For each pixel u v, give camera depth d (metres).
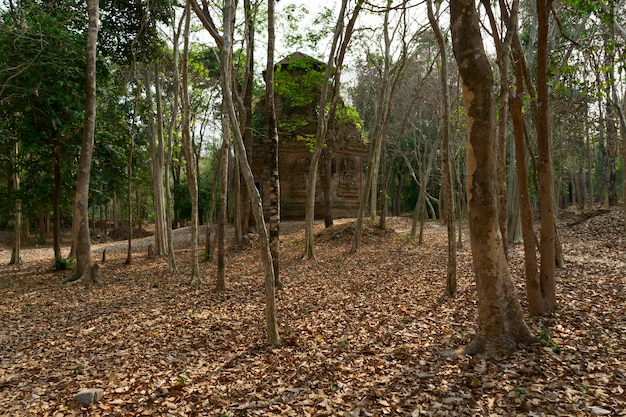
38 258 23.23
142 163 23.50
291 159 30.59
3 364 6.51
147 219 56.31
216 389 5.16
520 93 7.23
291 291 10.83
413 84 27.77
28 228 36.50
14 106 14.64
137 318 8.82
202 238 27.23
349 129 32.62
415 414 4.21
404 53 15.59
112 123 17.95
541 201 7.11
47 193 17.97
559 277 9.93
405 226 27.81
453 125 17.58
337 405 4.55
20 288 13.13
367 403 4.52
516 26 6.97
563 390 4.45
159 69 20.16
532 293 7.08
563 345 5.71
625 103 14.30
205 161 51.78
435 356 5.72
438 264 13.38
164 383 5.41
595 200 49.00
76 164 16.80
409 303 8.74
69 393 5.25
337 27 14.70
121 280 14.14
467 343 6.13
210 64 19.95
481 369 5.09
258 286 11.72
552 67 8.27
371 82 27.73
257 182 30.70
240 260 17.73
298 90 21.59
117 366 6.16
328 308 8.84
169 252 15.18
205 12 12.40
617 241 16.14
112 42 15.92
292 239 22.52
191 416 4.52
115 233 39.22
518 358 5.29
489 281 5.59
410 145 41.19
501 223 8.80
